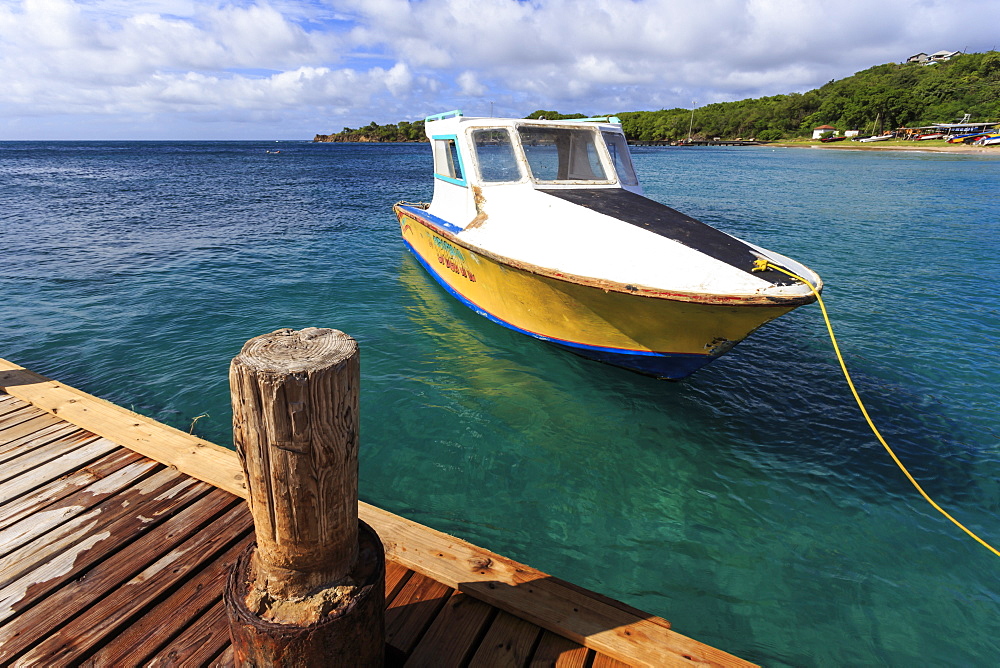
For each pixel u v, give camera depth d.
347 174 33.25
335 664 1.63
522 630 2.27
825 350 6.45
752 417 4.98
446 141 6.98
